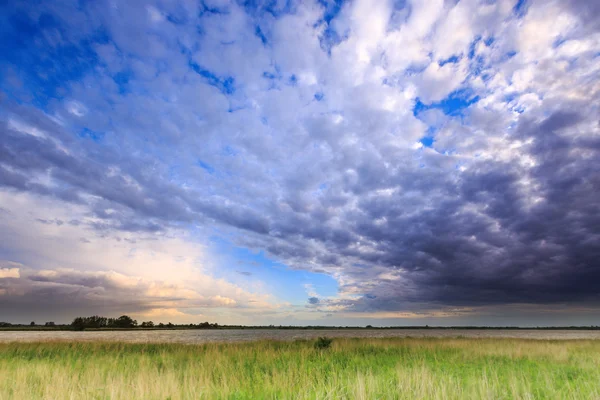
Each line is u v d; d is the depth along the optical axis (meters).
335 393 7.86
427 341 28.16
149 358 15.61
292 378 9.80
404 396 7.73
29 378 10.51
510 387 8.46
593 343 26.72
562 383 9.73
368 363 14.44
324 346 21.95
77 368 12.93
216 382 9.48
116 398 7.60
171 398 7.70
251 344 24.33
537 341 29.22
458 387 8.13
